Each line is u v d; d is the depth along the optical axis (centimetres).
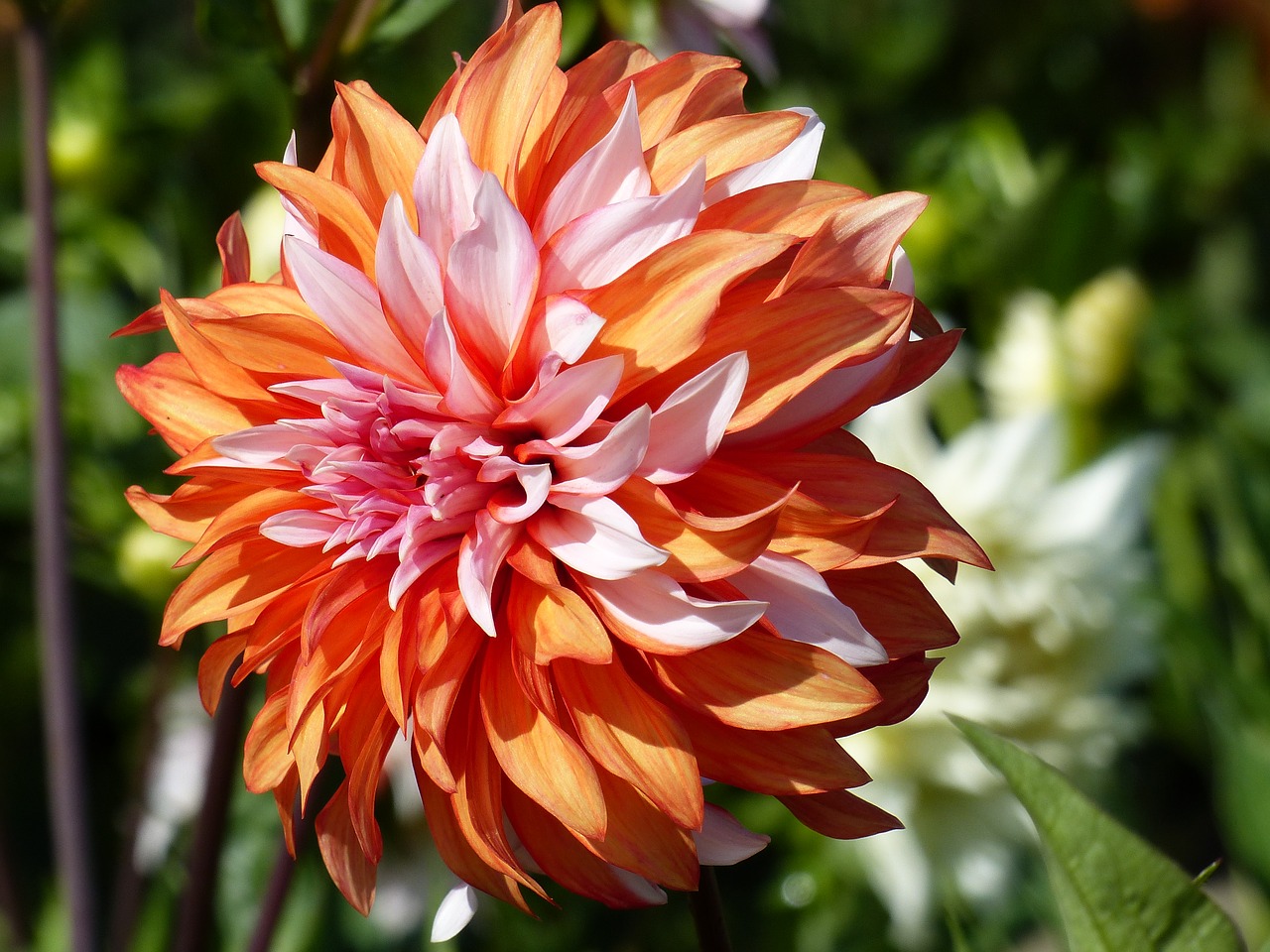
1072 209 89
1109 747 73
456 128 56
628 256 55
